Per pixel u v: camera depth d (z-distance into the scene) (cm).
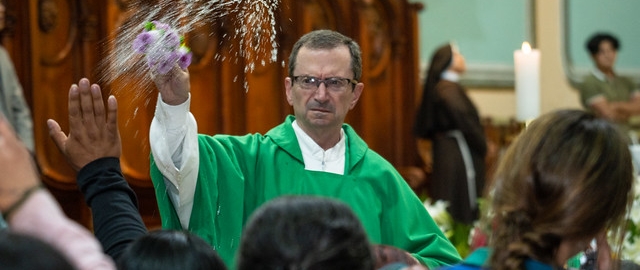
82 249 211
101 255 215
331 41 448
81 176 319
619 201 248
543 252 248
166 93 394
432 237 461
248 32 425
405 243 454
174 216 423
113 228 305
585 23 1297
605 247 284
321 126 446
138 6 411
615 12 1321
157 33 372
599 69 1162
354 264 224
